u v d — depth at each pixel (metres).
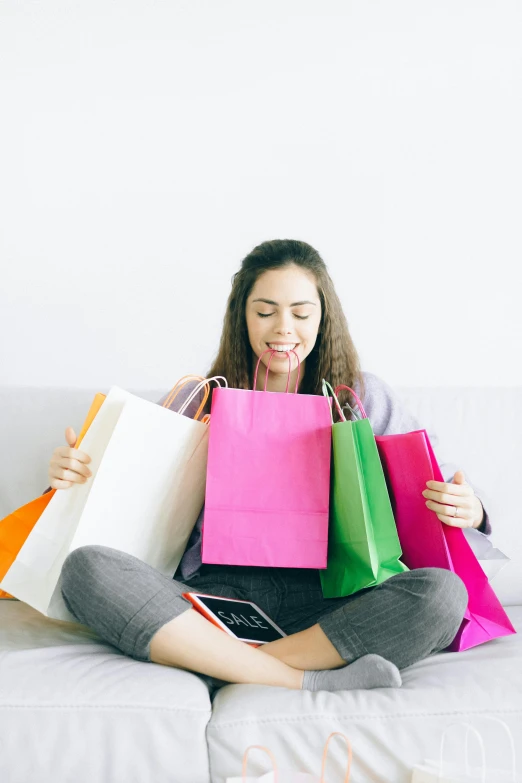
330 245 2.22
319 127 2.24
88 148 2.20
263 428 1.39
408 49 2.23
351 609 1.27
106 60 2.22
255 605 1.42
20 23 2.21
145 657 1.22
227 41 2.24
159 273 2.19
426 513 1.36
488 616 1.36
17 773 1.07
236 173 2.22
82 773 1.08
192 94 2.23
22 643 1.27
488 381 2.21
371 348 2.20
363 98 2.23
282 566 1.36
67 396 1.79
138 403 1.36
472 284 2.22
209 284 2.20
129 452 1.36
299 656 1.24
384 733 1.08
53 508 1.34
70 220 2.18
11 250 2.17
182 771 1.08
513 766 1.00
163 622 1.19
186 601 1.23
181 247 2.20
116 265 2.18
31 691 1.10
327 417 1.40
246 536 1.36
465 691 1.12
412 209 2.23
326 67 2.25
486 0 2.25
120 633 1.22
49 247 2.17
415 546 1.40
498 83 2.25
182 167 2.21
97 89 2.21
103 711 1.09
